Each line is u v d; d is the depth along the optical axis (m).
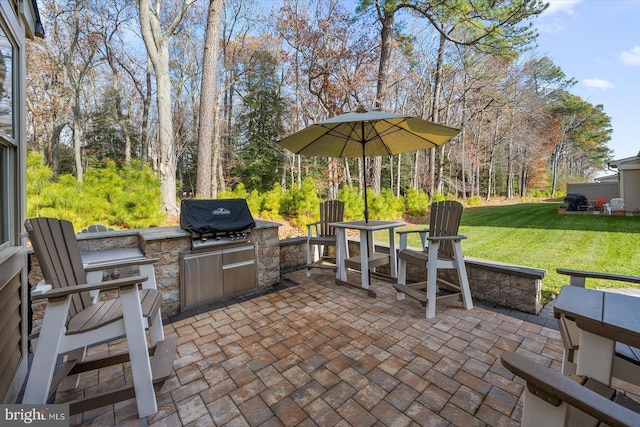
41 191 4.19
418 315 2.78
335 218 4.09
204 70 6.46
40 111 11.66
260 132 15.61
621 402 1.02
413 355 2.11
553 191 25.05
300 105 12.58
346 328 2.54
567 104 21.53
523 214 11.29
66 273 1.70
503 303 2.95
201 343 2.32
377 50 10.20
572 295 1.41
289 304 3.09
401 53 12.33
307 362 2.04
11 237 1.97
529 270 2.78
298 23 10.14
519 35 8.23
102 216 4.54
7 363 1.65
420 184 18.38
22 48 2.12
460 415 1.55
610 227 7.54
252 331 2.51
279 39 12.28
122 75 14.98
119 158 15.32
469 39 9.79
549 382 0.77
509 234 6.99
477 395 1.70
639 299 1.35
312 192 7.68
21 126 2.07
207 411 1.61
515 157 21.56
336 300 3.19
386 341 2.31
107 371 1.99
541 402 0.82
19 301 1.92
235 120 15.74
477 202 17.22
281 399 1.69
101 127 15.02
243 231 3.32
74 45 12.13
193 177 16.28
